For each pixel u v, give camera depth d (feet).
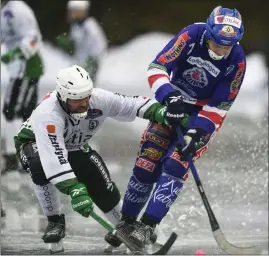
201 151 55.62
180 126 57.36
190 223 70.54
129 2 197.88
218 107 56.34
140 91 154.40
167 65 56.24
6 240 61.41
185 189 83.51
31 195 78.59
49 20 185.26
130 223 58.03
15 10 94.43
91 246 59.82
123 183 87.97
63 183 51.29
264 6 196.13
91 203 51.13
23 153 55.83
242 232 68.95
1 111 95.66
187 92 58.23
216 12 53.93
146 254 52.31
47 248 58.44
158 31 198.80
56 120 52.16
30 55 94.38
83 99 51.49
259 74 163.32
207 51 55.72
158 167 57.36
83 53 119.75
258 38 193.67
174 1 201.87
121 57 170.71
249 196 82.17
